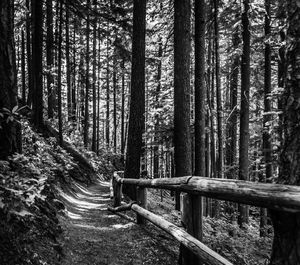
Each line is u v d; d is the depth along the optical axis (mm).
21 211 3883
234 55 16594
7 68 5270
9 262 3615
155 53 26125
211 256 3619
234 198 2996
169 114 14586
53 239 5285
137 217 7883
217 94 15008
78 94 40469
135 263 5590
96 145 36000
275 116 12617
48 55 20516
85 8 15797
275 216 2693
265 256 9539
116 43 17844
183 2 10008
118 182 9852
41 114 16188
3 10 5234
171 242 6859
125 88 45062
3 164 4359
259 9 12930
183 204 4633
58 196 9508
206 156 16812
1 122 5078
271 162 10758
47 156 10195
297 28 3062
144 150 15422
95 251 5914
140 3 12047
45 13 22594
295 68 3033
